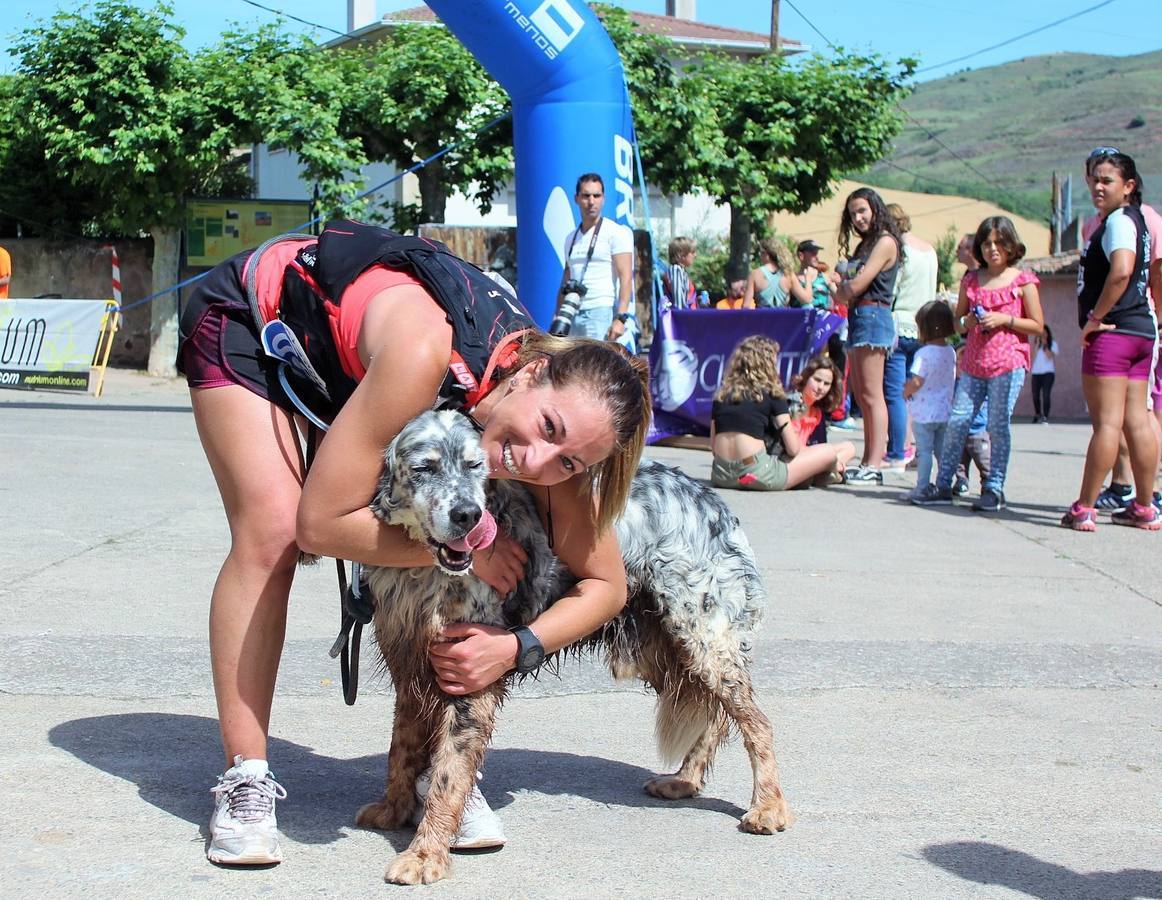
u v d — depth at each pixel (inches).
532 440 119.1
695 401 467.2
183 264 727.1
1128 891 129.9
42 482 335.6
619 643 150.7
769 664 206.8
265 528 130.3
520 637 128.3
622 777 161.5
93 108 674.2
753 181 686.5
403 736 137.9
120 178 682.2
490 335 126.4
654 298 486.0
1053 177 1243.2
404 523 121.1
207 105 657.0
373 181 948.0
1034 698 196.5
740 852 137.7
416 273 127.6
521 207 436.1
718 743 157.3
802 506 355.6
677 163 670.5
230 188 966.4
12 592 225.3
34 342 600.4
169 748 158.9
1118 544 316.2
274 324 127.7
